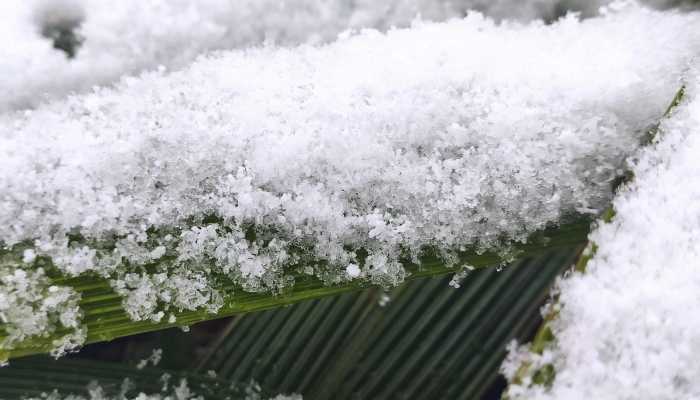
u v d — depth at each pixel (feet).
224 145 0.66
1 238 0.64
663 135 0.67
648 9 0.74
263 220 0.66
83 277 0.65
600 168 0.69
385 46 0.70
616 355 0.63
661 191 0.66
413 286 0.93
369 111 0.67
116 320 0.66
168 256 0.66
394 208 0.67
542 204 0.69
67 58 0.68
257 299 0.68
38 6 0.68
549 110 0.68
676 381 0.62
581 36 0.72
